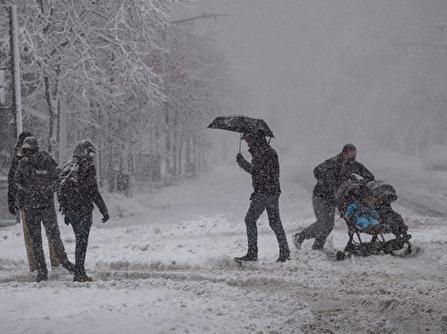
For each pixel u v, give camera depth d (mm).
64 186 19688
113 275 21359
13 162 21500
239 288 18000
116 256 25469
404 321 14703
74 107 59094
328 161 23875
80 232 19875
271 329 13547
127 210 52469
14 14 39531
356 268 20891
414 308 15398
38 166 20703
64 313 14836
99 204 19953
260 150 22250
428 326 14250
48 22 47531
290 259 22656
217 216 41000
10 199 21641
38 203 20594
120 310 14914
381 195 22641
